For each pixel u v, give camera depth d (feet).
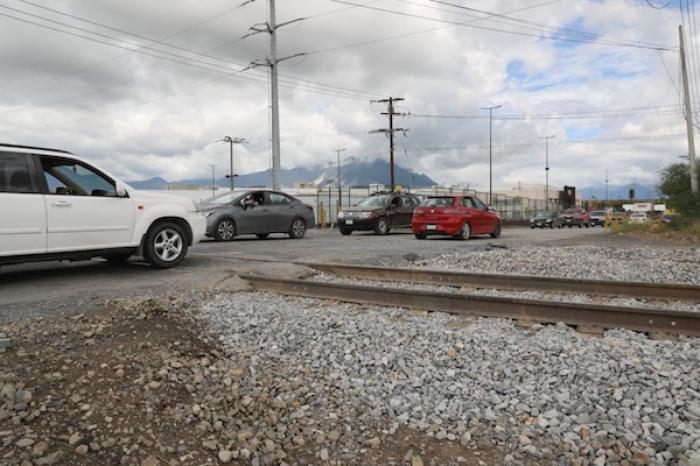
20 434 10.51
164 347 15.60
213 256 37.45
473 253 40.75
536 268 34.83
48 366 13.48
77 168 27.43
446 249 45.21
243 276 27.48
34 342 15.25
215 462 10.27
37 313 19.34
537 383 13.34
